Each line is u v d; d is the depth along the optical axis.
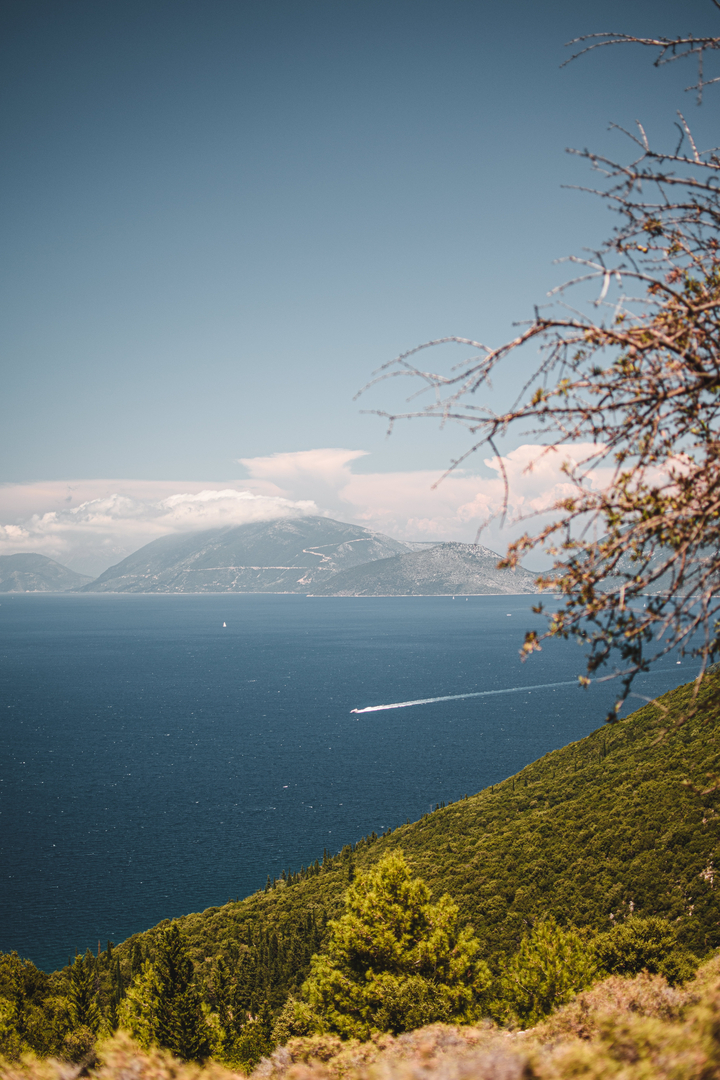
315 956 21.38
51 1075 9.85
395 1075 8.01
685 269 4.35
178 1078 9.45
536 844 48.84
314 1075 8.88
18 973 31.27
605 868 41.00
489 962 34.28
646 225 4.23
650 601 3.98
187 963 29.25
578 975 19.88
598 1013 9.78
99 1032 26.17
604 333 3.63
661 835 42.47
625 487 4.16
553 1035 9.70
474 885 44.97
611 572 4.12
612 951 22.20
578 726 165.88
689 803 45.09
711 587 3.88
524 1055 7.16
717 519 3.96
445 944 21.16
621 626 4.06
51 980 39.53
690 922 32.84
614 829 45.78
